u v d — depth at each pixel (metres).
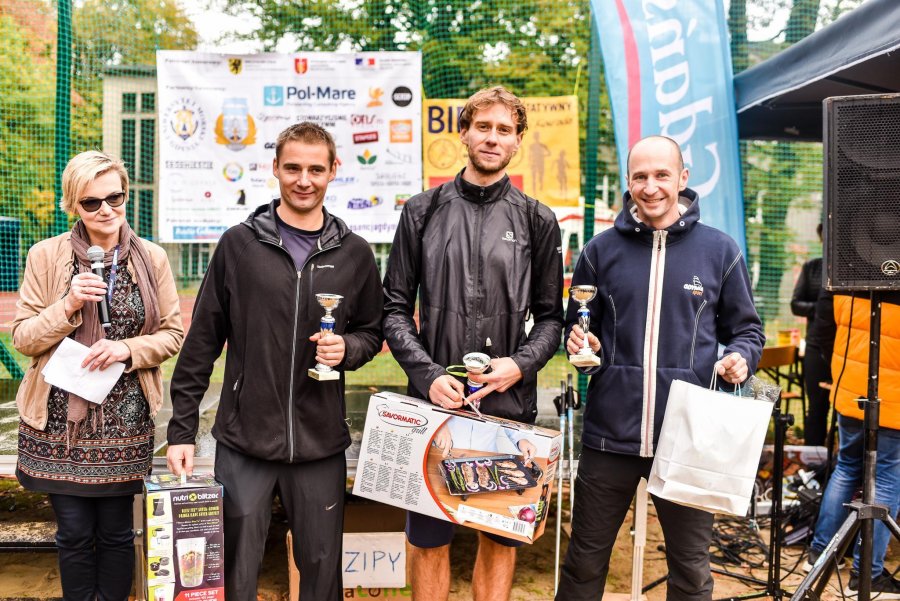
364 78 4.19
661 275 2.22
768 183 6.33
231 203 4.20
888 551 3.65
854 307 3.11
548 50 5.79
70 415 2.19
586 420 2.35
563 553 3.56
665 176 2.17
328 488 2.19
